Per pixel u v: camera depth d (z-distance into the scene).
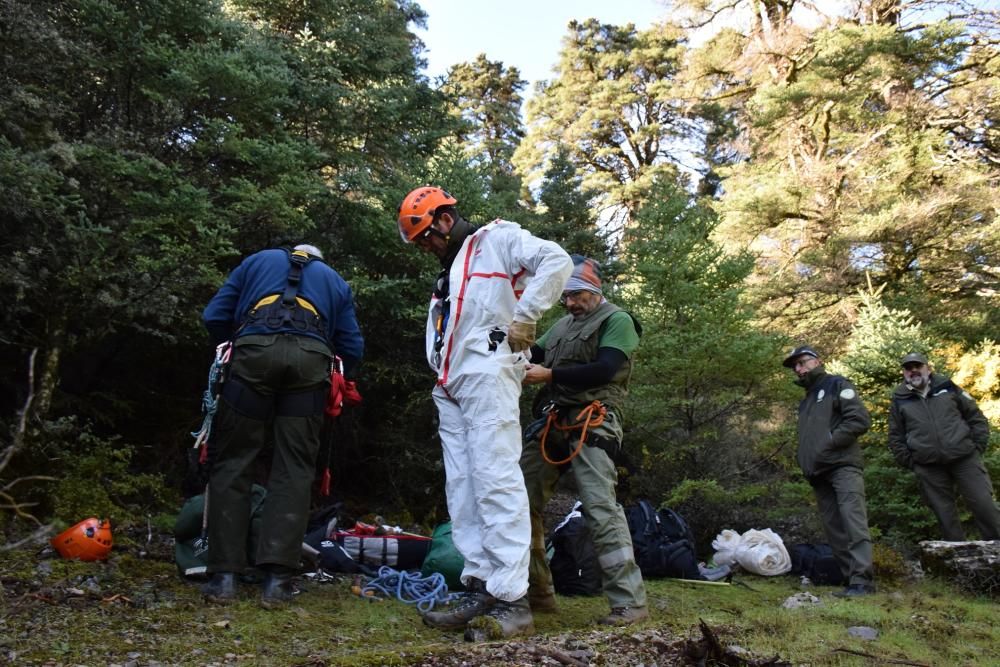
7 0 4.60
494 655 2.61
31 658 2.36
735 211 16.92
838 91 16.70
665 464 6.57
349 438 6.69
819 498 5.21
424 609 3.49
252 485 3.62
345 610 3.31
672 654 2.76
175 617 2.93
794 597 4.26
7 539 3.79
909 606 4.17
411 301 6.32
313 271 3.61
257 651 2.62
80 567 3.46
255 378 3.37
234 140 5.49
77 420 5.60
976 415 5.88
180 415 6.25
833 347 14.19
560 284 2.97
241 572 3.38
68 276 4.50
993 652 3.14
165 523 4.72
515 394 3.09
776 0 20.38
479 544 3.11
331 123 6.73
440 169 6.55
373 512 6.38
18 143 4.74
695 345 6.19
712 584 4.69
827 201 16.41
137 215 5.01
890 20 18.66
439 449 6.59
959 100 16.94
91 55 5.35
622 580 3.31
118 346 6.00
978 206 14.66
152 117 5.60
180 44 6.15
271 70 5.93
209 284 4.92
